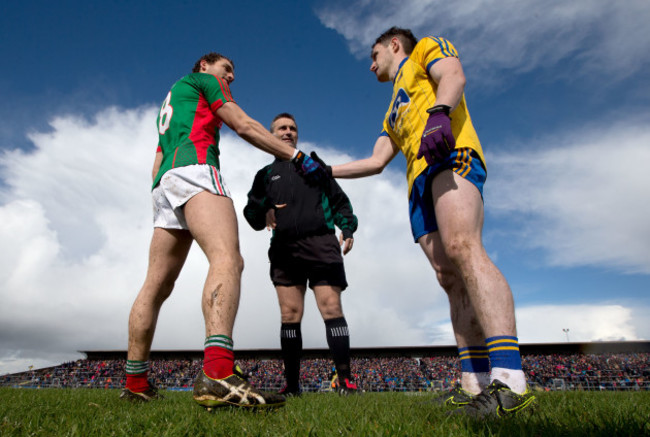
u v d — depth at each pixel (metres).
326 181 3.39
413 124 2.61
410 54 2.95
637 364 36.31
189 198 2.44
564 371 35.69
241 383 1.97
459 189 2.15
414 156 2.58
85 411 2.11
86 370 39.41
